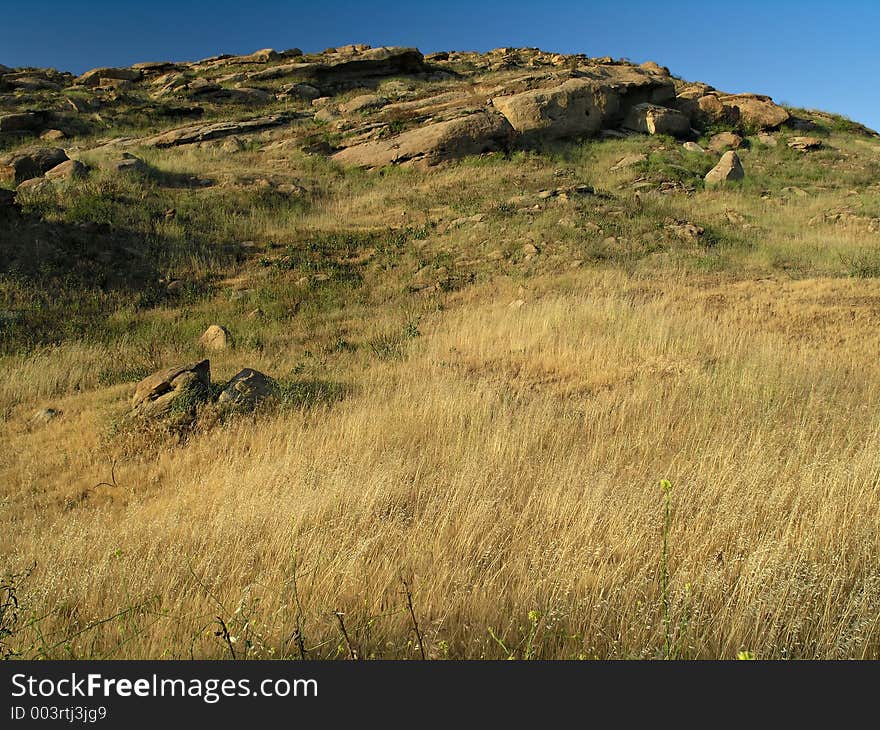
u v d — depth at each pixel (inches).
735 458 227.5
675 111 1384.1
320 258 757.9
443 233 824.3
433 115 1288.1
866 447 227.9
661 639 128.5
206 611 150.7
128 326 577.0
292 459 266.5
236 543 188.4
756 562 145.6
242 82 1754.4
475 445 265.3
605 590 146.7
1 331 530.6
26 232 696.4
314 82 1784.0
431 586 151.6
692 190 1032.8
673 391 326.0
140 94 1691.7
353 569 160.1
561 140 1279.5
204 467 288.0
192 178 1015.0
